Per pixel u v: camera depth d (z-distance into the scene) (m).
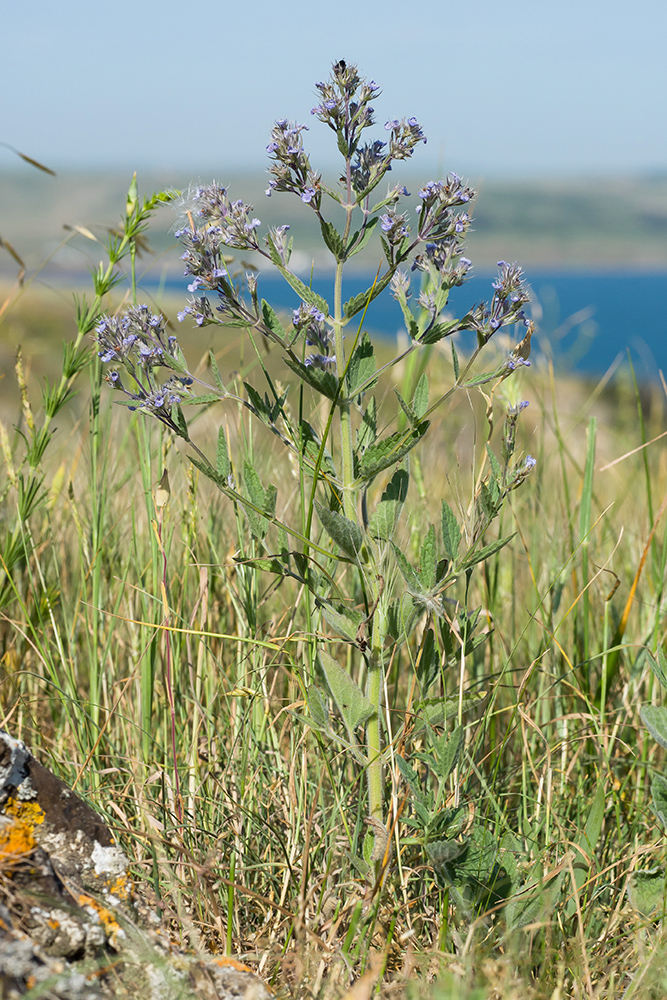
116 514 3.19
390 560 1.95
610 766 2.51
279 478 3.15
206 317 1.78
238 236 1.74
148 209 2.53
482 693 2.01
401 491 1.93
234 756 2.37
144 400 1.81
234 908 1.97
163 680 2.64
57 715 2.74
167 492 2.29
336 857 2.17
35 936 1.42
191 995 1.46
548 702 2.72
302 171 1.73
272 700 2.50
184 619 2.61
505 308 1.76
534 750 2.65
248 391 1.89
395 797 1.86
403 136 1.69
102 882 1.63
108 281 2.62
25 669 2.82
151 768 2.34
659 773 2.11
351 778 2.31
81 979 1.38
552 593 2.86
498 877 1.92
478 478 2.17
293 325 1.79
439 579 1.95
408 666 2.83
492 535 3.14
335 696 1.87
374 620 1.92
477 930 1.87
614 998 1.74
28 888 1.48
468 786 2.34
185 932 1.82
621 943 1.97
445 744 1.87
